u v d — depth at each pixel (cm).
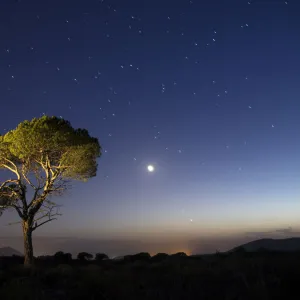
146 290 1012
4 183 2017
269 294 934
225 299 940
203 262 1516
